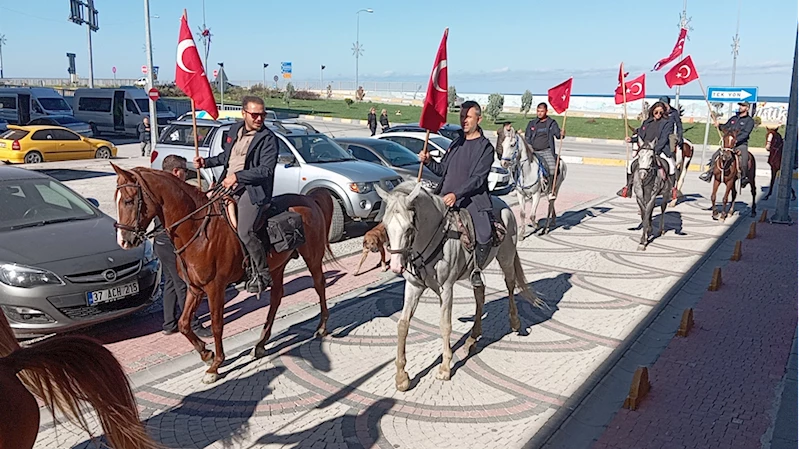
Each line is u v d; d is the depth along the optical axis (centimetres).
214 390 597
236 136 631
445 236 590
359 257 1128
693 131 4081
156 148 1405
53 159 2395
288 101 6012
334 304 861
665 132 1270
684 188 2105
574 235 1342
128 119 3403
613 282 989
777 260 1141
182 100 5359
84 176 2017
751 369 653
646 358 700
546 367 663
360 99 6781
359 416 551
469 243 608
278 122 1398
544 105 1356
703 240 1306
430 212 565
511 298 747
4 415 282
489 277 1014
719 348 712
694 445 503
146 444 340
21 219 759
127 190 546
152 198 560
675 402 580
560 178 1398
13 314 648
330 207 790
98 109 3519
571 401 586
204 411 556
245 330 757
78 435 513
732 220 1537
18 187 806
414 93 7362
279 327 770
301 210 705
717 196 1933
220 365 623
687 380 628
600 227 1433
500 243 666
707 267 1095
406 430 528
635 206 1728
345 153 1382
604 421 555
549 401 586
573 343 731
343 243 1230
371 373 640
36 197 809
